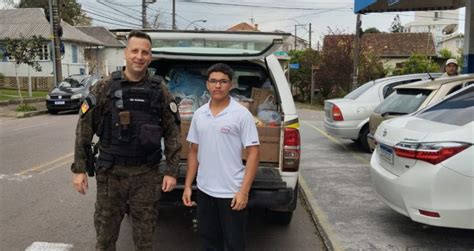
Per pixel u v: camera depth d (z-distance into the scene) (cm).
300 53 3578
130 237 498
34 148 1049
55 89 2019
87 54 4444
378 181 493
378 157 519
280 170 455
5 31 3512
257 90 519
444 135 423
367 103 1018
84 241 483
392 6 1291
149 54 344
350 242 474
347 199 633
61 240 486
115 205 357
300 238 507
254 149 350
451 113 474
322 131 1415
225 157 354
